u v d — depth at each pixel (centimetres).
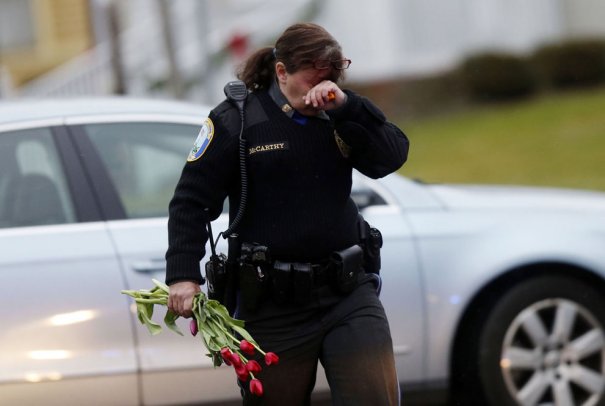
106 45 4472
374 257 973
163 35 2952
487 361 1359
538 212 1401
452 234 1354
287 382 952
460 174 3284
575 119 3772
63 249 1236
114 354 1235
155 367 1249
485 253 1355
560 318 1377
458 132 3872
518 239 1366
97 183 1280
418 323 1330
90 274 1234
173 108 1370
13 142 1278
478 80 4184
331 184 934
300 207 925
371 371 925
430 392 1352
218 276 939
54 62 5203
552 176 3108
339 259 929
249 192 927
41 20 5228
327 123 930
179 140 1346
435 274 1337
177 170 1330
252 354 904
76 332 1223
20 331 1207
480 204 1399
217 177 924
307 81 913
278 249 926
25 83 5228
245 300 940
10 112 1306
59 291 1222
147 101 1386
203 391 1268
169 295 913
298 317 941
